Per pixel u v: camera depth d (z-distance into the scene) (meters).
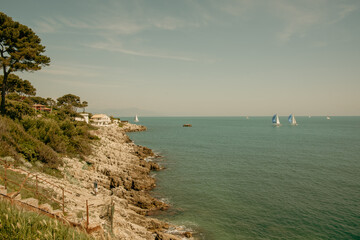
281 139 113.38
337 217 27.36
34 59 37.62
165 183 40.47
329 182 40.81
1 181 13.72
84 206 17.31
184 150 78.00
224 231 24.44
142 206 29.53
